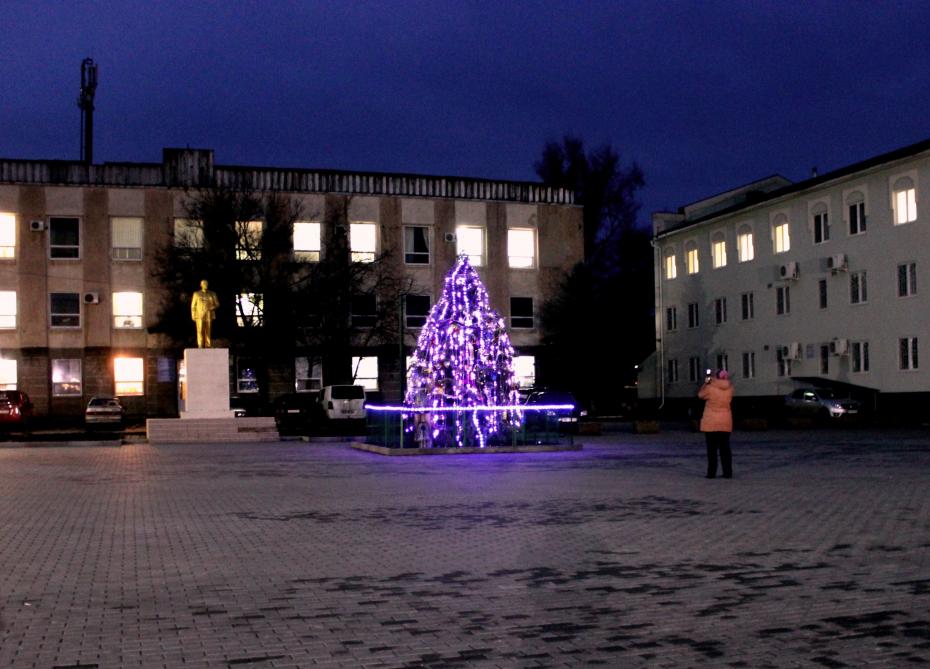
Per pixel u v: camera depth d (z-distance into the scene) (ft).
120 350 164.86
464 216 183.93
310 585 27.50
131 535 37.52
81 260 164.66
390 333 172.55
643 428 121.60
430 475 64.18
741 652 20.16
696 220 187.62
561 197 190.80
